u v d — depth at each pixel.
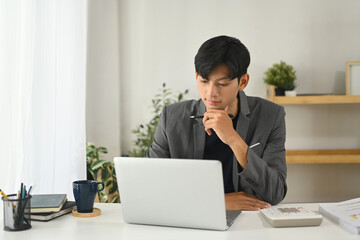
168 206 1.24
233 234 1.18
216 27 3.61
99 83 3.57
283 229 1.22
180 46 3.64
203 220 1.22
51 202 1.40
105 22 3.57
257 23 3.58
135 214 1.29
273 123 1.74
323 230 1.20
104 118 3.59
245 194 1.64
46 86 1.95
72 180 2.28
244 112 1.70
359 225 1.15
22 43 1.73
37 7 1.88
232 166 1.72
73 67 2.31
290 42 3.57
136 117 3.69
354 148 3.58
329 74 3.55
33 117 1.87
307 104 3.60
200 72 1.43
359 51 3.52
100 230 1.23
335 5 3.53
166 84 3.66
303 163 3.48
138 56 3.67
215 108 1.50
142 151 3.49
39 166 1.90
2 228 1.26
